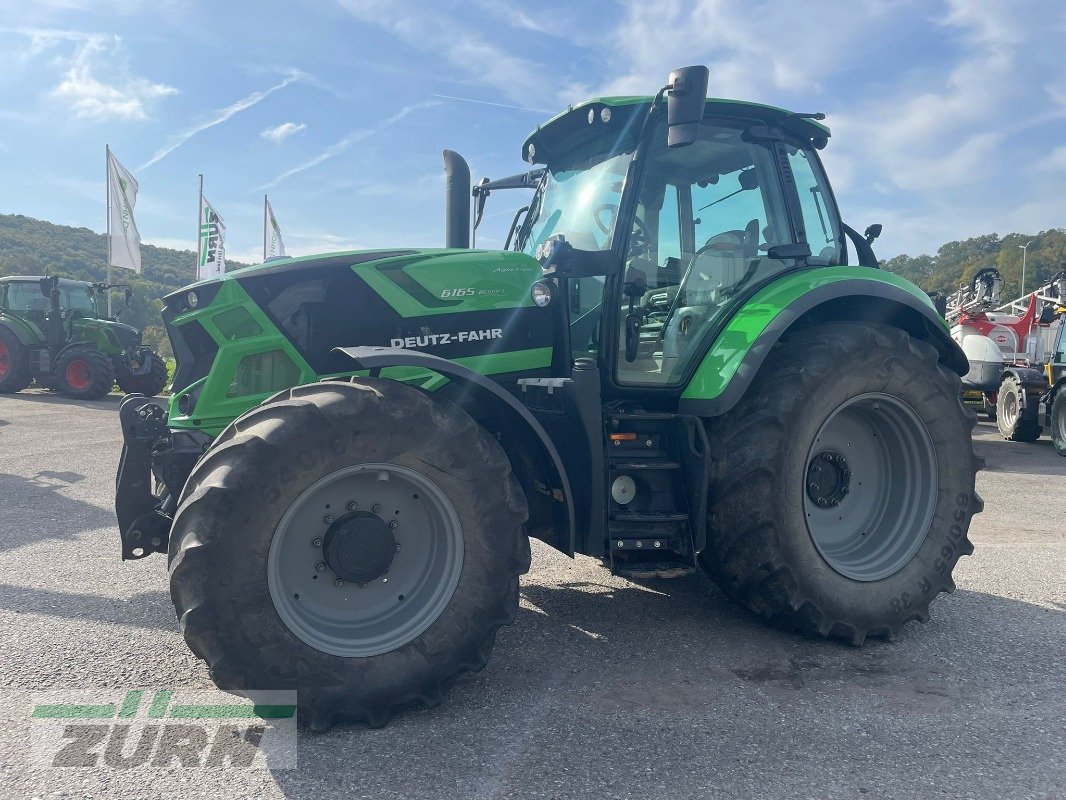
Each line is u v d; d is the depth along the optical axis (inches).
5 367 572.1
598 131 140.6
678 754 88.6
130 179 727.7
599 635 128.0
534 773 84.0
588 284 136.9
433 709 100.0
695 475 119.2
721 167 142.5
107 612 133.4
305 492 94.3
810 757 88.4
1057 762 88.1
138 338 593.3
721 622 135.2
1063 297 430.9
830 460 134.9
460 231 165.0
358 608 100.7
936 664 117.7
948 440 135.2
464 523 101.8
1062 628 134.3
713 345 131.9
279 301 120.6
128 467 115.6
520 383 131.0
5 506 217.6
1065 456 386.9
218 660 89.7
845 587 124.4
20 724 93.4
